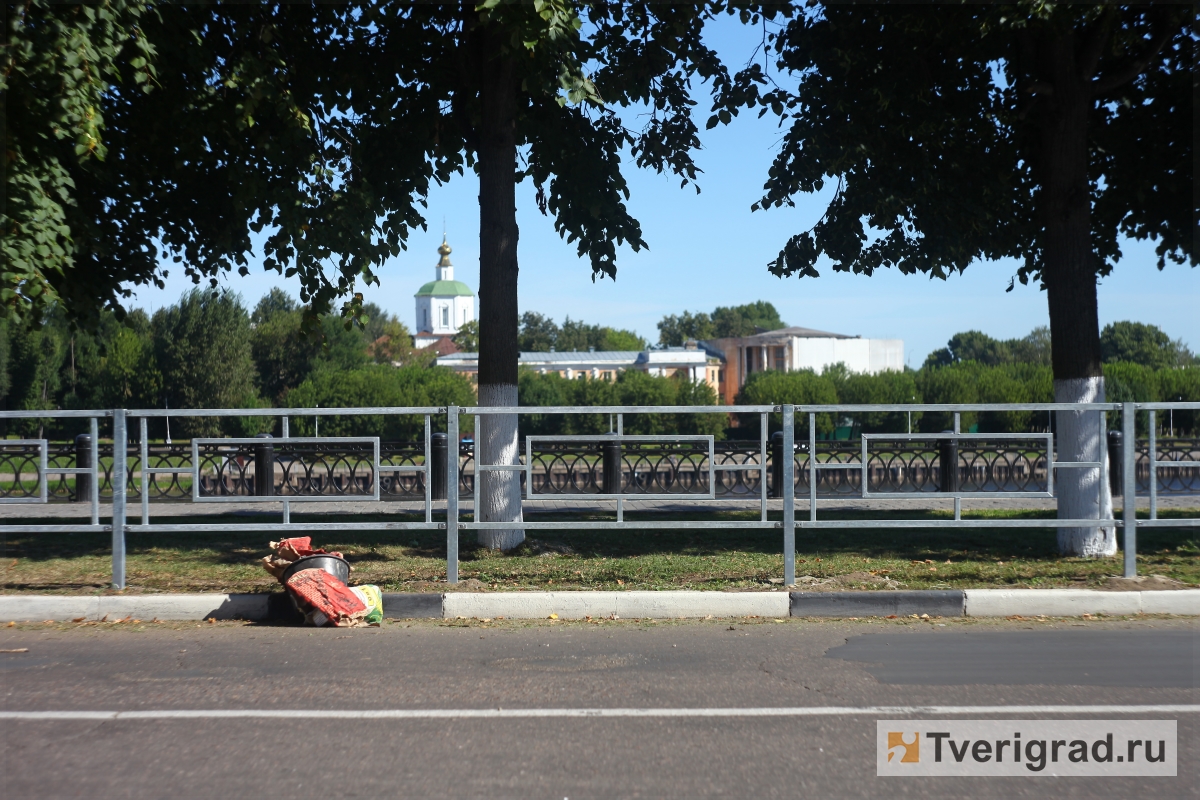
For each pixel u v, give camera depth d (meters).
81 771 4.01
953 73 10.88
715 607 7.24
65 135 8.02
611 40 10.89
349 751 4.25
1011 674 5.51
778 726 4.59
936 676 5.47
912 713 4.79
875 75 10.59
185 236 11.94
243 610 7.16
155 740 4.40
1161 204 11.59
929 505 13.26
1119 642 6.34
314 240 9.47
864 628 6.82
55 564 8.74
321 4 9.99
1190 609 7.19
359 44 10.66
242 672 5.61
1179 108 10.80
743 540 10.19
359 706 4.91
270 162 9.99
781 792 3.79
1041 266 12.88
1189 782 3.95
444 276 138.12
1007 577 7.95
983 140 11.39
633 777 3.93
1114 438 15.28
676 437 7.78
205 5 9.18
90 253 10.15
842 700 5.01
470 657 5.97
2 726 4.60
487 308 9.47
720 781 3.90
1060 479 9.05
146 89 8.53
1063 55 8.84
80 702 4.99
